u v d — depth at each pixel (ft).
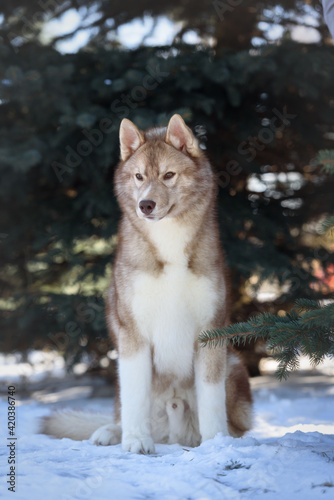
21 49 28.12
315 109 29.27
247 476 8.81
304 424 18.44
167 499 7.95
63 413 14.94
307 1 29.14
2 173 27.81
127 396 12.33
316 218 30.63
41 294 29.09
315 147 30.40
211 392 12.44
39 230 29.84
